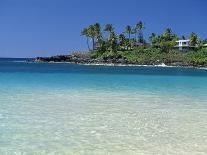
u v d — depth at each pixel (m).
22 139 11.86
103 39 141.12
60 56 153.50
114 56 133.25
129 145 11.35
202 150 10.87
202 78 49.31
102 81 38.62
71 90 27.50
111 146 11.22
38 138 12.03
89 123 14.52
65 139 11.97
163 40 136.25
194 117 16.22
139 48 141.12
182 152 10.66
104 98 22.58
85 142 11.63
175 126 14.20
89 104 19.75
